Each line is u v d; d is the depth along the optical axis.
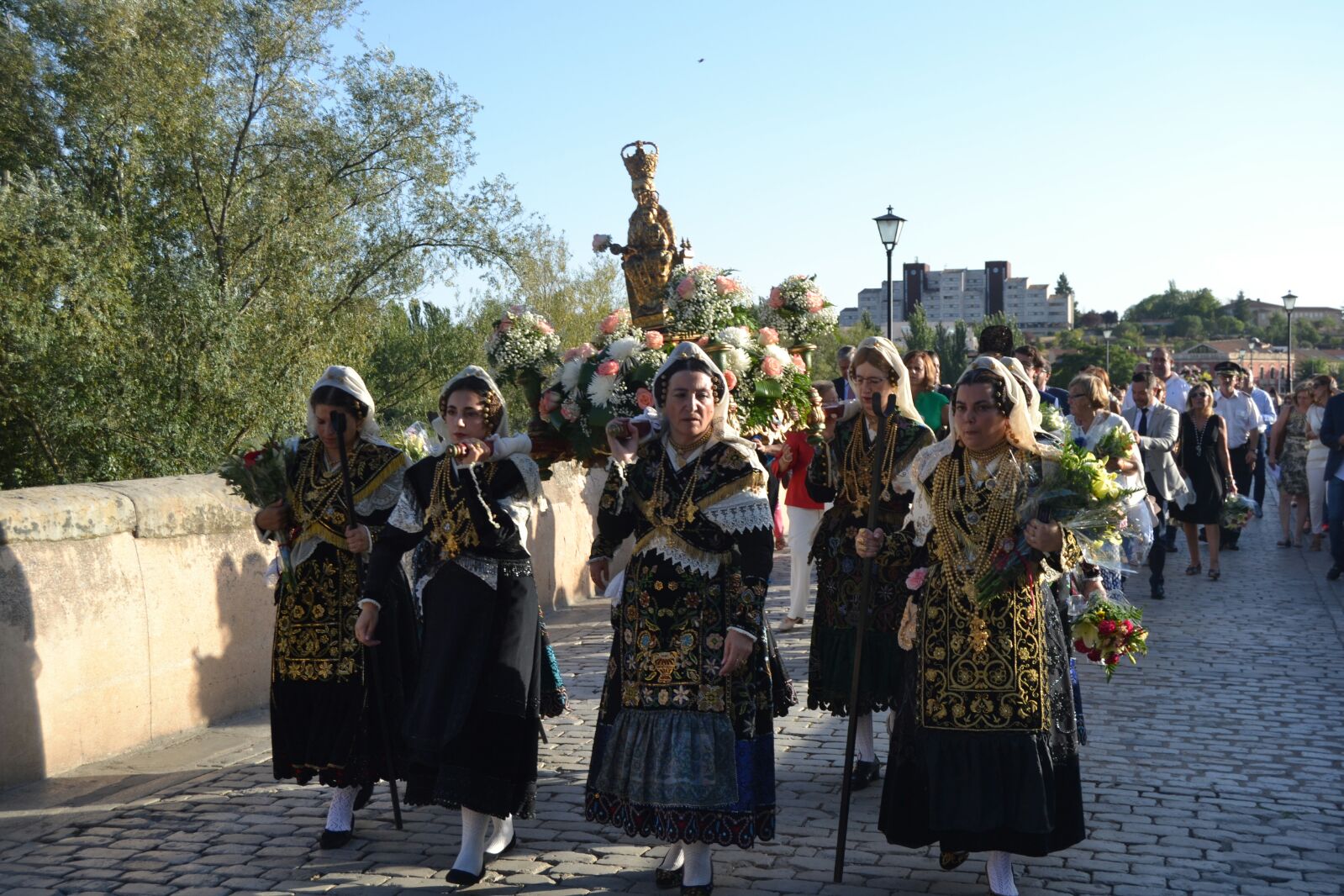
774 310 6.17
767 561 4.13
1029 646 3.99
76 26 19.75
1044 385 9.95
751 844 4.03
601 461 5.92
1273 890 4.16
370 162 23.23
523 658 4.40
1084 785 5.28
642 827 4.08
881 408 5.31
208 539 6.48
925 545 4.28
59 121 19.95
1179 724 6.28
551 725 6.36
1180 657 7.85
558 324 36.38
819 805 5.08
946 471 4.18
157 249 20.58
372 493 4.82
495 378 6.66
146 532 6.07
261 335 19.81
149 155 20.56
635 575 4.24
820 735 6.12
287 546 4.88
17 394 16.30
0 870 4.44
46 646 5.49
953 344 90.38
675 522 4.14
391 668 4.80
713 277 5.96
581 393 5.84
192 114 20.53
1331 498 10.98
